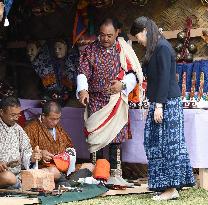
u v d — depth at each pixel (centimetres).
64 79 1114
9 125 778
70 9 1135
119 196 795
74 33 1071
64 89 1115
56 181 810
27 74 1202
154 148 746
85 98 841
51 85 1121
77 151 1007
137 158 937
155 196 758
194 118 879
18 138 784
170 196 755
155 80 741
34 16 1188
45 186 750
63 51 1106
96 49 868
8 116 768
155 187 745
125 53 870
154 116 735
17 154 776
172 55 745
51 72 1122
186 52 986
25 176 749
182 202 741
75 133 1008
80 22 1071
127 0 1060
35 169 766
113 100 858
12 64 1185
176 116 741
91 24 1070
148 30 743
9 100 770
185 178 743
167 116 738
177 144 737
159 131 741
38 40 1141
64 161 833
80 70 866
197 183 900
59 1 1102
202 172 891
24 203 675
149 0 1040
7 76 1212
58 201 708
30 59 1141
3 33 1198
